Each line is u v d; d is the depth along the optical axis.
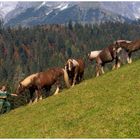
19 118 29.14
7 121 29.34
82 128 22.53
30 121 27.03
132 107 24.00
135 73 31.77
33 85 34.09
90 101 27.84
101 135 20.70
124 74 32.69
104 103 26.36
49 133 22.61
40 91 34.22
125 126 21.53
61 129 23.19
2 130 26.36
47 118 26.48
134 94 26.56
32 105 32.62
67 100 30.12
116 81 31.33
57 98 31.77
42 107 30.38
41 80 34.00
